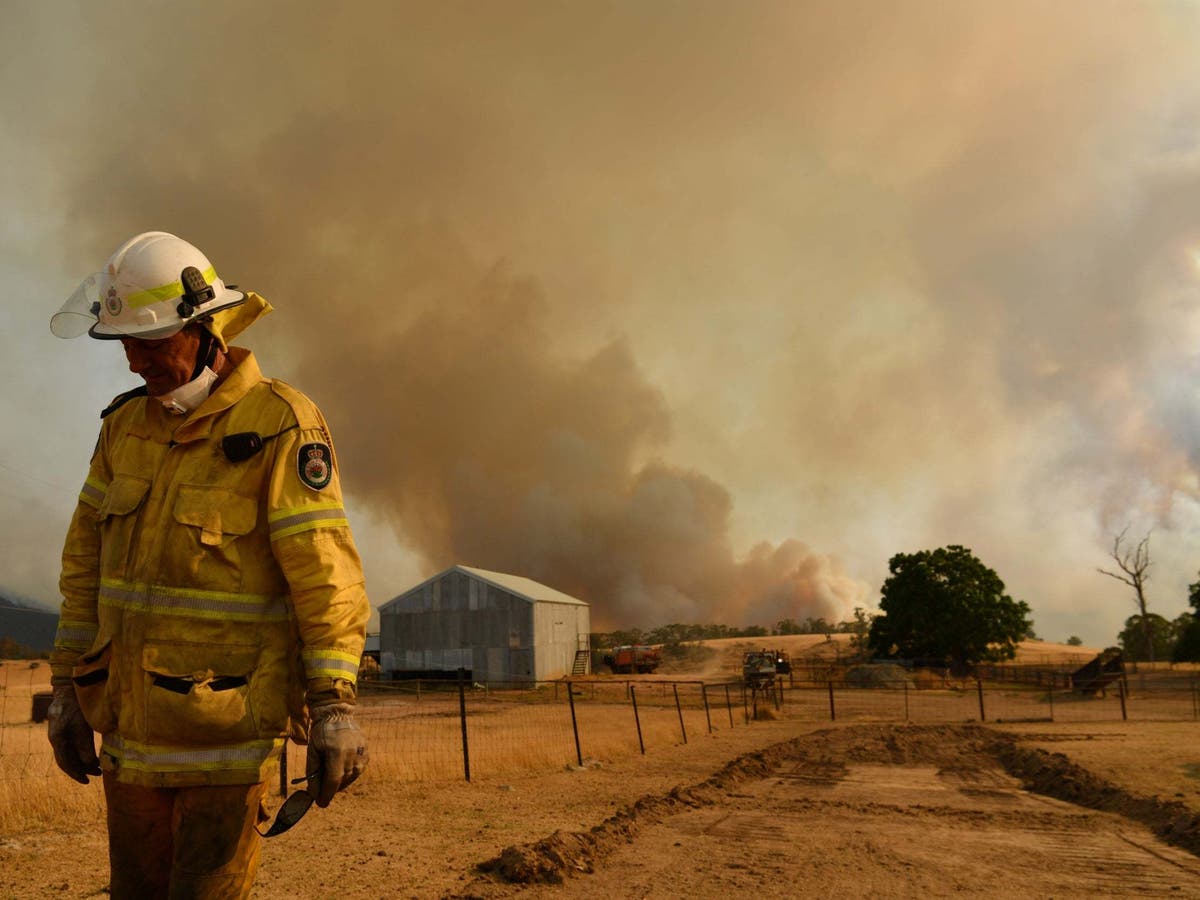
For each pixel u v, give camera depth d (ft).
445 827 26.96
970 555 231.71
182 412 8.18
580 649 219.41
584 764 47.03
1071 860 23.39
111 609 7.88
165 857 8.09
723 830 26.99
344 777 7.39
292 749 40.24
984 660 225.15
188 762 7.50
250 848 7.84
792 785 39.52
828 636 419.95
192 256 8.39
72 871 20.12
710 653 345.10
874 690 171.32
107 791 8.06
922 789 38.68
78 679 7.88
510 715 96.37
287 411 8.25
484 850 23.39
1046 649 385.91
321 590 7.74
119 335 7.93
